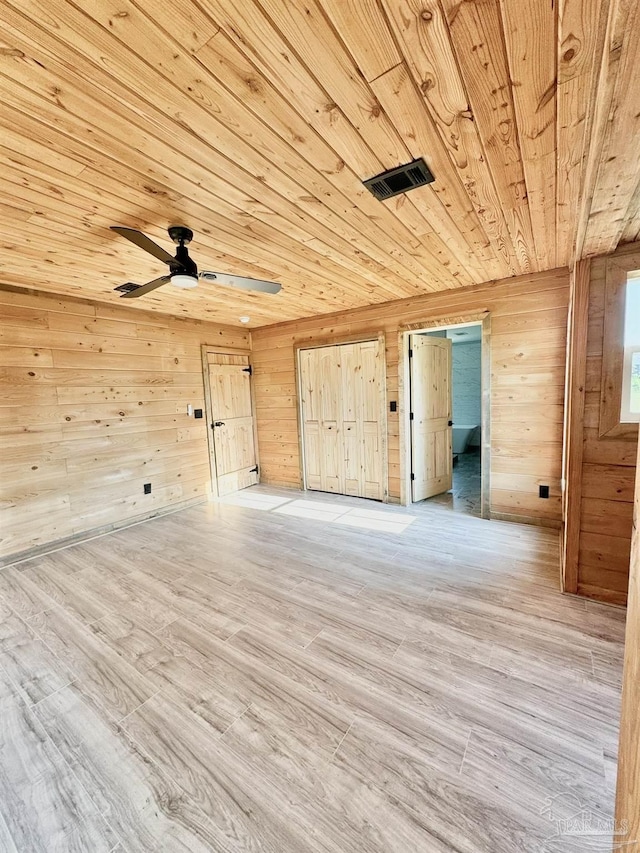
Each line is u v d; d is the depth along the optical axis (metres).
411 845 1.13
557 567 2.76
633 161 1.30
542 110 1.27
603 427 2.26
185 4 0.90
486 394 3.62
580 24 0.95
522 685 1.71
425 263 2.83
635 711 0.67
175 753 1.45
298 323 4.97
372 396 4.48
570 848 1.10
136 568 2.99
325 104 1.23
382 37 1.01
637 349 2.22
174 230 2.08
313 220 2.04
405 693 1.69
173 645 2.06
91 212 1.91
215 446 4.98
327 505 4.50
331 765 1.38
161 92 1.16
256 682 1.78
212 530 3.81
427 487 4.57
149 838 1.17
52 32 0.96
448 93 1.20
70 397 3.52
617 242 2.07
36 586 2.74
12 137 1.34
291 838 1.16
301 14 0.94
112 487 3.86
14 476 3.17
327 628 2.16
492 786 1.29
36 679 1.84
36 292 3.27
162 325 4.34
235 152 1.47
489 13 0.95
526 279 3.34
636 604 0.69
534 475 3.49
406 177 1.66
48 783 1.35
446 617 2.22
